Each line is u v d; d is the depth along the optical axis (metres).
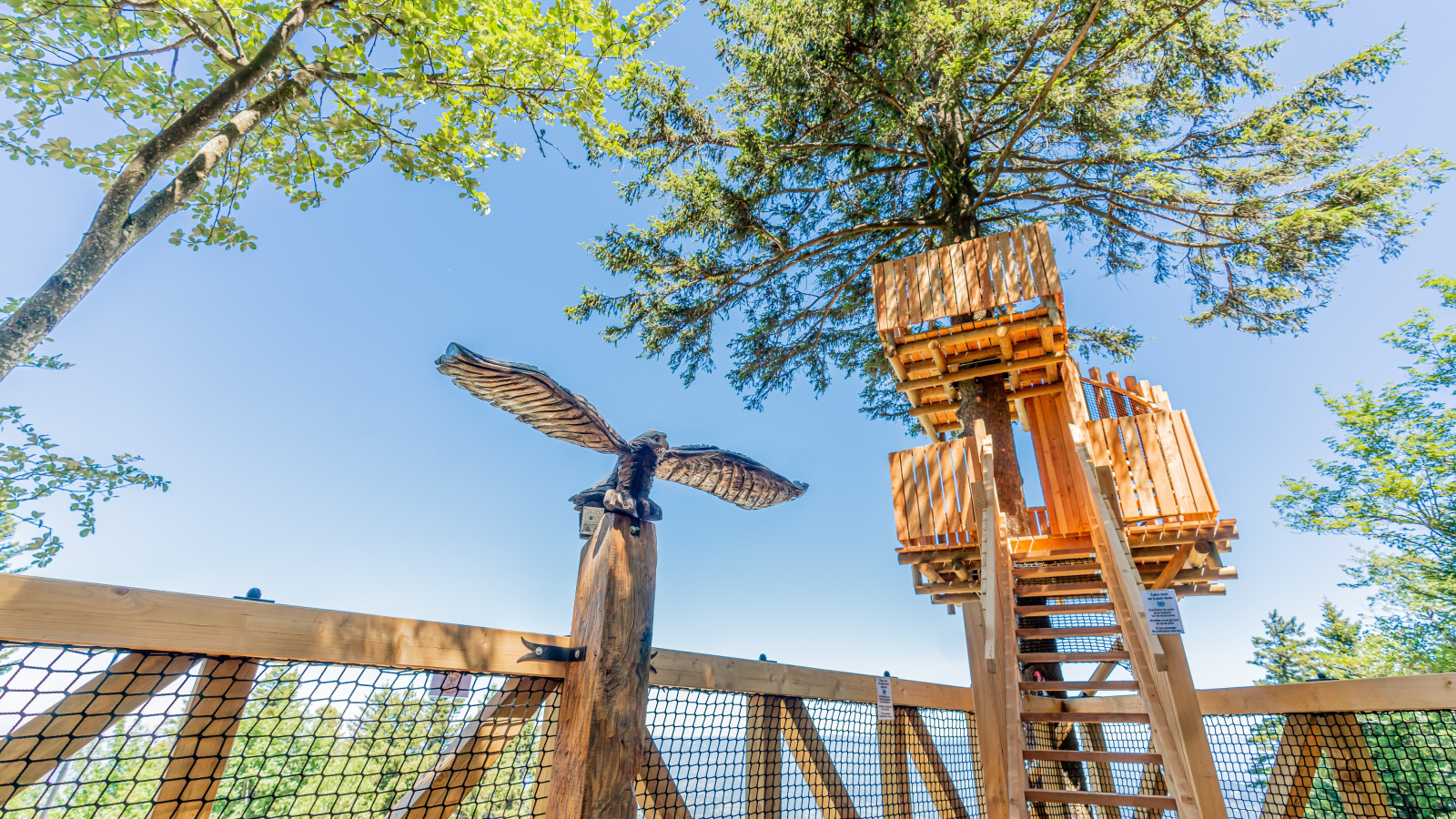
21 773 1.68
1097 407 7.62
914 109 8.26
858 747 4.37
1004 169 10.21
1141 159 8.78
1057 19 8.69
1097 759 3.86
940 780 4.87
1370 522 15.44
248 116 5.23
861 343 12.38
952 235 9.44
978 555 7.03
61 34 5.38
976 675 5.04
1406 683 4.68
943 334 7.09
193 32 5.32
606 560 2.58
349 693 2.32
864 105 9.55
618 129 7.38
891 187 11.66
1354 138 9.03
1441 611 15.23
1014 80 9.12
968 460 7.18
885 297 7.57
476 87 6.47
